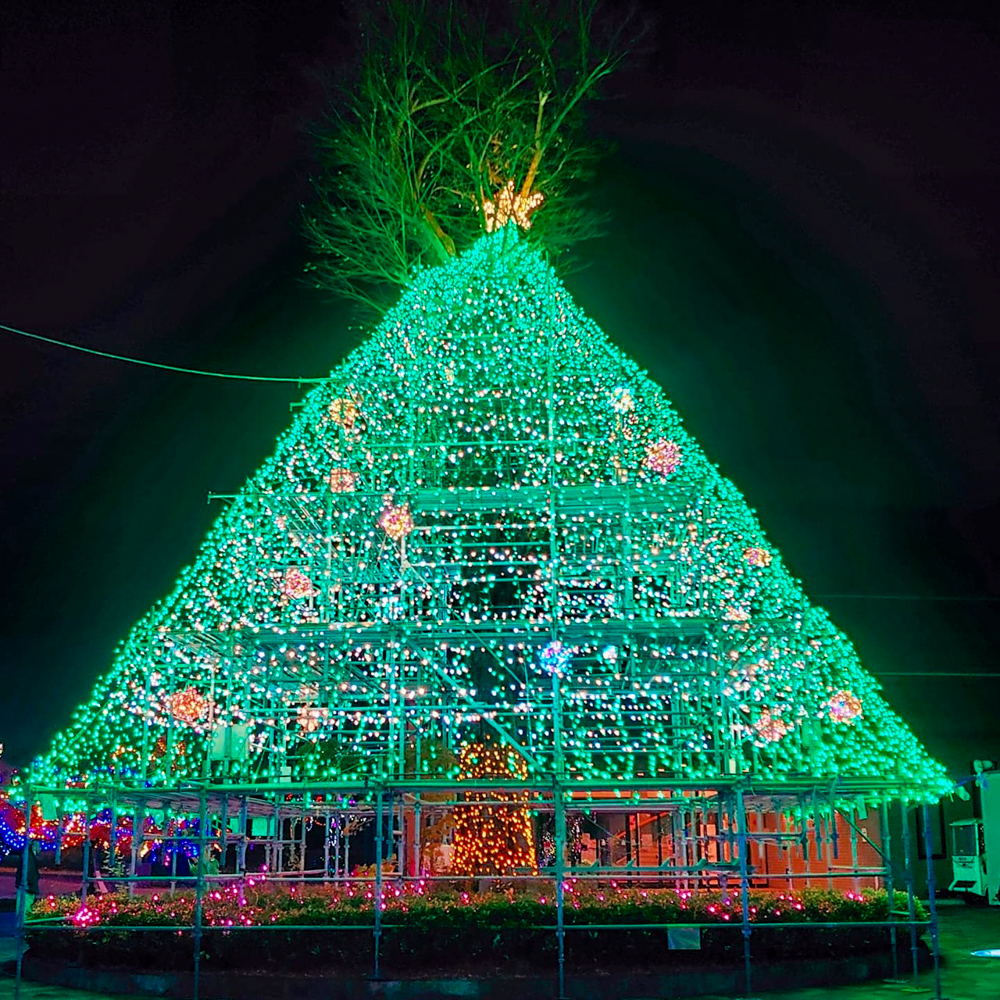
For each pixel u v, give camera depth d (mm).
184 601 17156
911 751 14750
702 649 17719
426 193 24172
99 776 14898
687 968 13508
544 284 21000
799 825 18984
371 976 13219
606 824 25203
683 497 18078
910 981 14328
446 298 20812
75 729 16109
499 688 17188
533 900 14289
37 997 13430
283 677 18266
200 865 13734
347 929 13531
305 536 18969
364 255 25016
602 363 20094
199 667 17688
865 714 15484
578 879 17406
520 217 23453
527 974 13258
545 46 23656
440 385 19906
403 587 18219
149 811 18016
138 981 13688
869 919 14883
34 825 24562
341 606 18359
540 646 17234
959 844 30750
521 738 18406
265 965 13648
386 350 20344
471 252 21453
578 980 13133
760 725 15805
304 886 17719
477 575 19953
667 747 17625
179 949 13852
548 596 18375
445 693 18641
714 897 14867
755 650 16609
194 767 17531
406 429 19672
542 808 18125
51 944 14891
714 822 23328
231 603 17312
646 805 17719
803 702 15984
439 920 13547
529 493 18031
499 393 19547
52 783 15297
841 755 15375
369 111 24188
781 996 13188
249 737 17547
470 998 12969
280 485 18734
